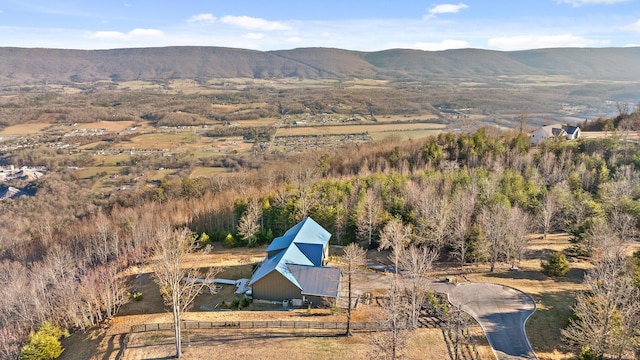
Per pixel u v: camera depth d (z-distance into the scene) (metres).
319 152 148.25
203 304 56.59
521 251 61.28
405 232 65.56
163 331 49.09
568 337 41.59
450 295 53.94
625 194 69.25
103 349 47.03
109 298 54.94
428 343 43.75
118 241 83.44
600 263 48.91
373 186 88.38
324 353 42.34
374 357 39.34
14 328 54.66
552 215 71.81
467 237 65.19
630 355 38.69
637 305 38.72
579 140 109.56
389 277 59.09
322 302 53.94
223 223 92.38
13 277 64.50
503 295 53.53
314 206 84.06
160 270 50.75
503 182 83.19
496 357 41.16
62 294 57.44
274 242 68.44
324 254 64.88
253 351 43.38
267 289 55.72
